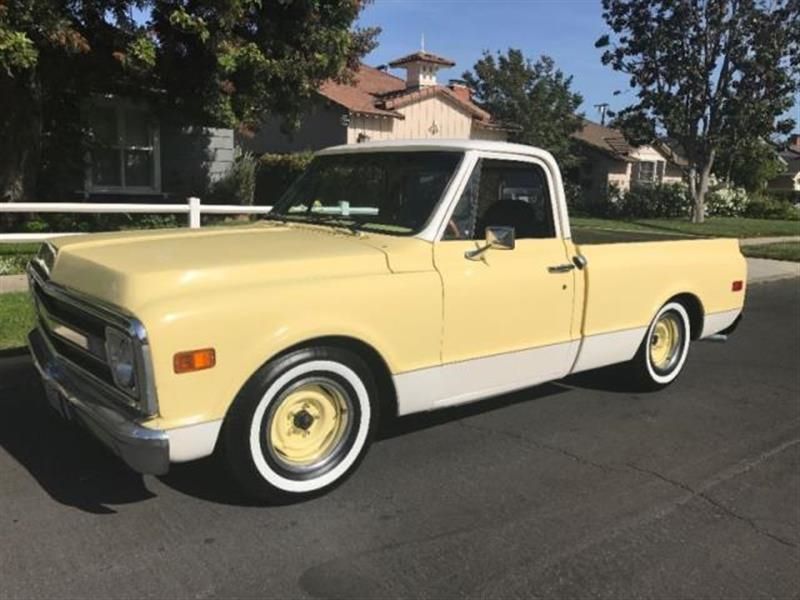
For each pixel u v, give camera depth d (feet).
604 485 13.79
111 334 11.08
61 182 50.65
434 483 13.60
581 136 127.34
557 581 10.51
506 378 15.15
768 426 17.40
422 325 13.41
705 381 21.17
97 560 10.63
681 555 11.34
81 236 14.64
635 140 88.48
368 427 13.25
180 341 10.68
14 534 11.25
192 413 10.95
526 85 113.70
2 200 41.52
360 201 15.23
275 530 11.66
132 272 11.11
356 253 13.01
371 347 12.79
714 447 15.94
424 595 10.05
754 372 22.41
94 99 50.34
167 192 57.00
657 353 19.57
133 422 10.83
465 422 16.94
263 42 38.96
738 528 12.26
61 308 12.79
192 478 13.30
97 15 36.40
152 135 54.85
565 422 17.19
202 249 12.92
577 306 16.26
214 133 58.59
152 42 36.06
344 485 13.34
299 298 11.80
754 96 81.51
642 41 82.58
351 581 10.32
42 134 48.42
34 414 16.16
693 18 80.48
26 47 29.68
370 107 79.20
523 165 15.25
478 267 14.25
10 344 20.27
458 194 14.06
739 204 111.55
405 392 13.52
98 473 13.41
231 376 11.21
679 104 83.56
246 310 11.25
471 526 12.01
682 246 19.21
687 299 19.75
